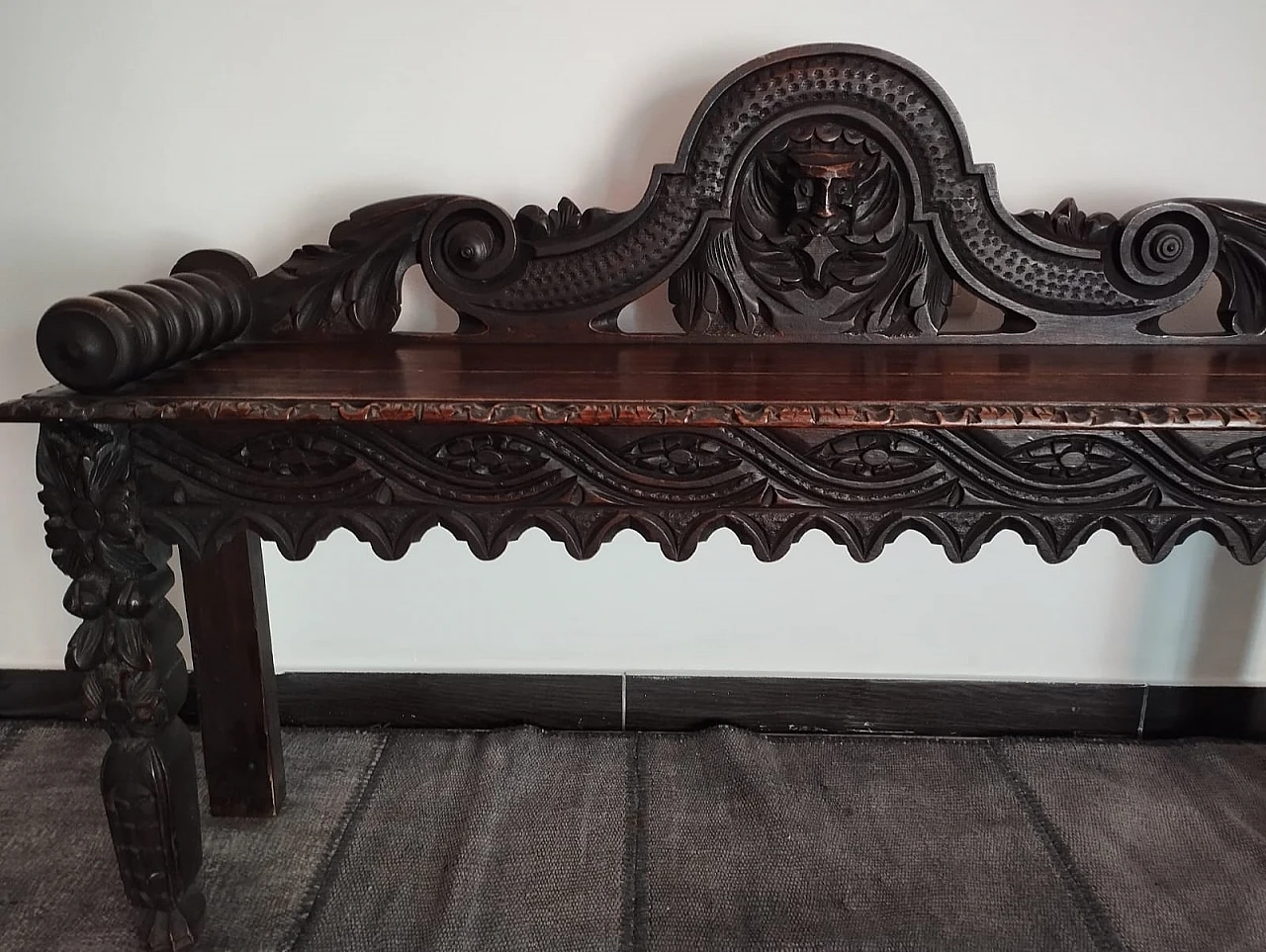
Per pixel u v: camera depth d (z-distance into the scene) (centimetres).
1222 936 125
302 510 105
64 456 100
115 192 143
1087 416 96
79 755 160
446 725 168
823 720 167
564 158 140
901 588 160
